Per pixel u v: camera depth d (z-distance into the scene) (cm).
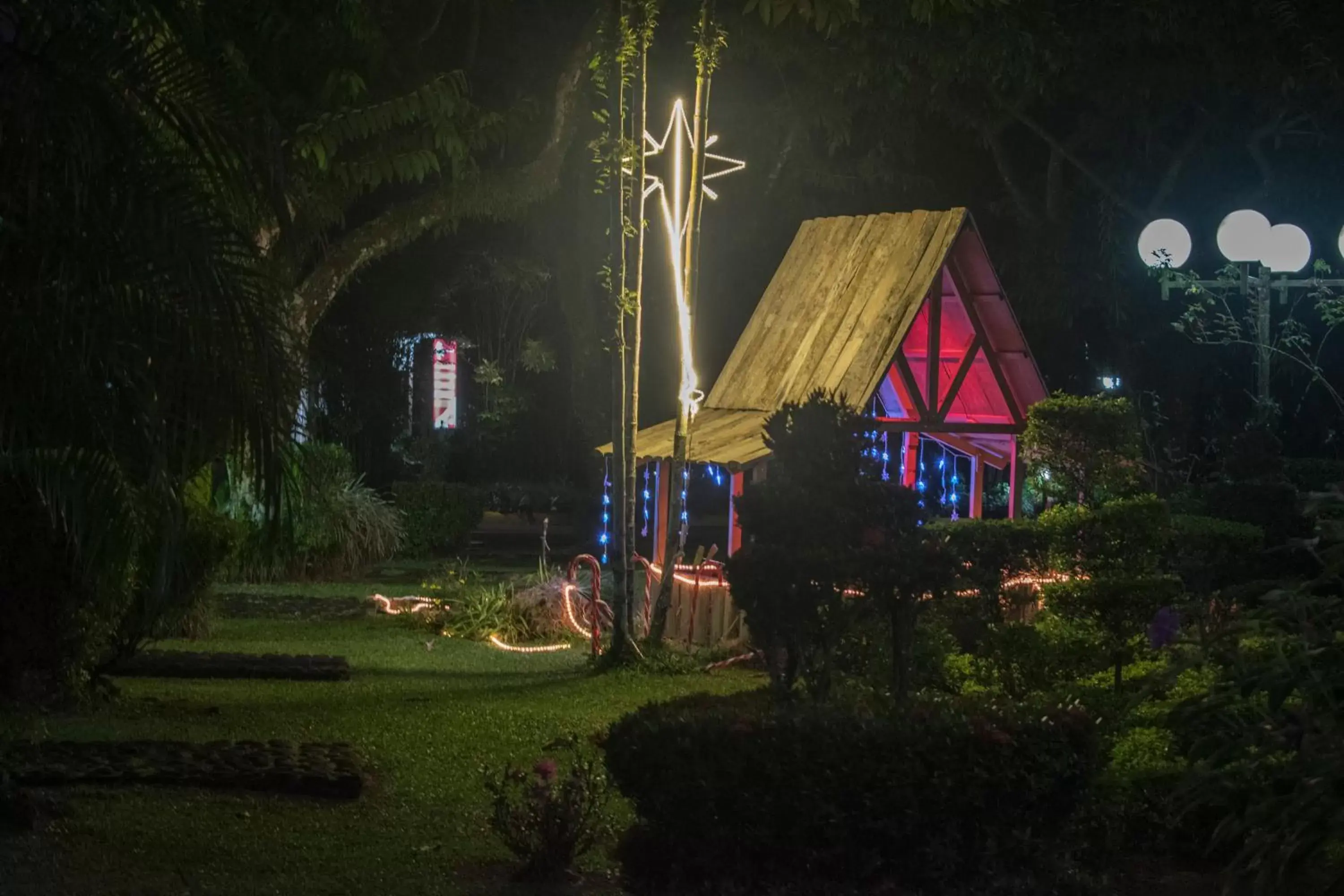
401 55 1930
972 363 1562
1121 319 2595
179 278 586
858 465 761
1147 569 1010
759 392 1617
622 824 766
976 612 1062
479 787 834
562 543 2681
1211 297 2131
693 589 1429
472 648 1461
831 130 2520
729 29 2175
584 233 2352
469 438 3466
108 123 584
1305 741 530
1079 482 1122
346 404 2978
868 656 877
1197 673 897
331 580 1981
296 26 1658
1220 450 2205
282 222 646
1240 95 2561
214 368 596
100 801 755
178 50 641
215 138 621
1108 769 773
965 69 2358
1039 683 989
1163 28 2345
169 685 1149
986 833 650
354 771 818
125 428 606
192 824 730
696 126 1364
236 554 1205
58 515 923
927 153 2794
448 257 2867
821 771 637
